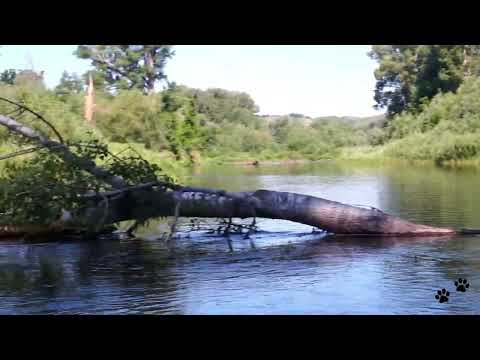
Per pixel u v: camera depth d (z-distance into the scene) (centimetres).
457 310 739
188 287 879
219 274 959
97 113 4250
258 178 3194
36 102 2714
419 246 1153
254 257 1090
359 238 1255
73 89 4762
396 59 8300
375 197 1995
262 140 7444
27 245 1233
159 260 1077
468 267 974
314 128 8294
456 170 3562
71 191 1251
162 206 1299
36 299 823
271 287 869
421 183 2552
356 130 8550
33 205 1241
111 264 1047
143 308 774
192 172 3919
